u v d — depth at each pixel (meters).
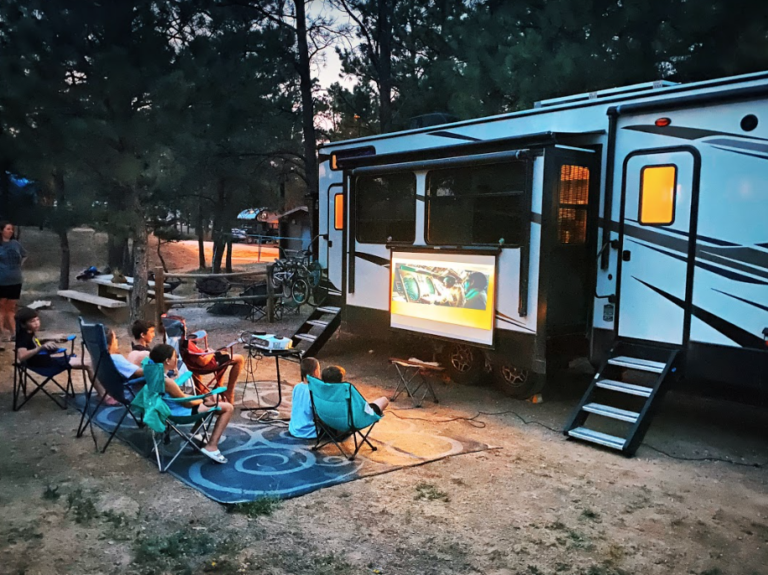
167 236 13.00
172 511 3.97
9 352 8.47
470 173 6.79
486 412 6.46
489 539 3.72
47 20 8.68
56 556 3.40
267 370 8.23
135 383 5.07
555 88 8.84
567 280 6.23
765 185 5.05
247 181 18.94
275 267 14.28
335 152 9.52
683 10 7.75
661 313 5.71
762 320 5.11
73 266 21.23
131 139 8.87
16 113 8.64
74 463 4.76
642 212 5.81
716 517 4.09
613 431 5.91
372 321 8.18
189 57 9.27
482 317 6.64
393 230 7.82
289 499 4.19
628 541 3.74
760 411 6.60
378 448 5.24
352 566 3.38
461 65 10.72
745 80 5.17
